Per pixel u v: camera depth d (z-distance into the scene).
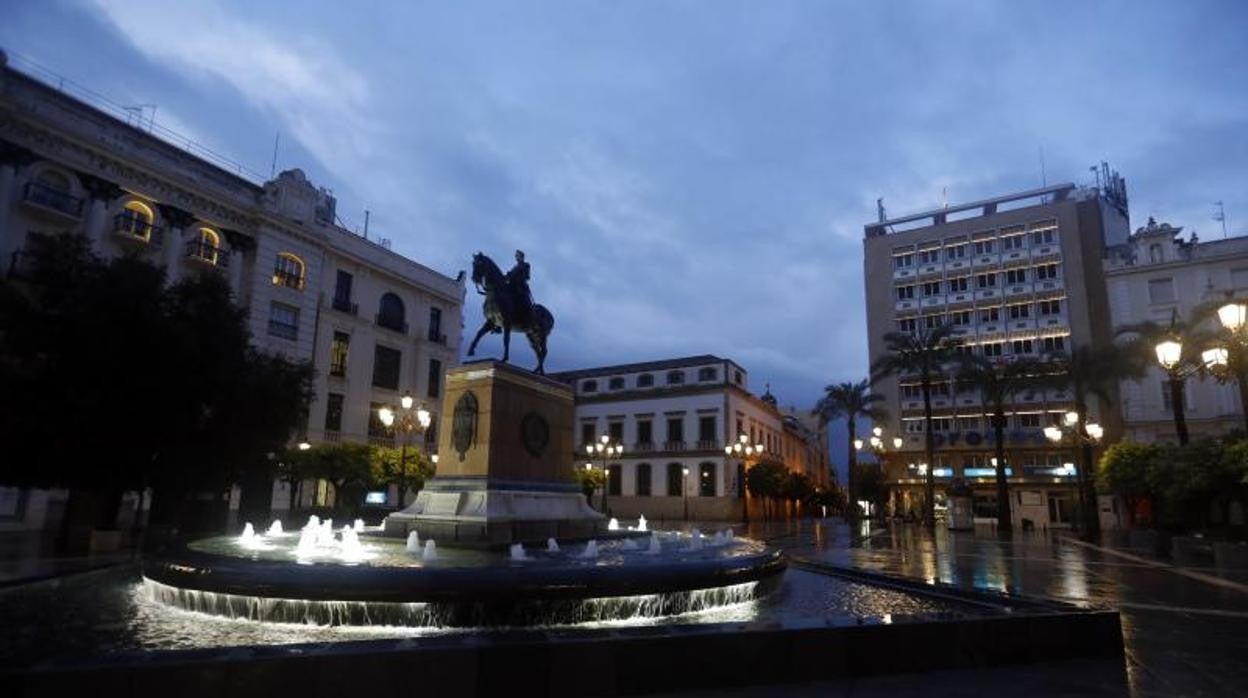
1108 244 54.78
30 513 24.62
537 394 14.38
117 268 17.66
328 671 4.55
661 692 5.13
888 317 59.66
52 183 26.73
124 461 17.33
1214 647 6.85
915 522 50.56
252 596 7.46
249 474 23.31
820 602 9.09
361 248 40.41
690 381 59.00
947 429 55.50
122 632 6.95
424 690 4.69
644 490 58.22
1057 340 52.78
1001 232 56.34
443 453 13.49
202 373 18.30
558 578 7.56
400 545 11.55
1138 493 30.12
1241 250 43.88
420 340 43.72
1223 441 20.38
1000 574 14.20
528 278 15.58
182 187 30.81
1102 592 11.39
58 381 16.45
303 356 35.41
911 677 5.62
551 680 4.93
